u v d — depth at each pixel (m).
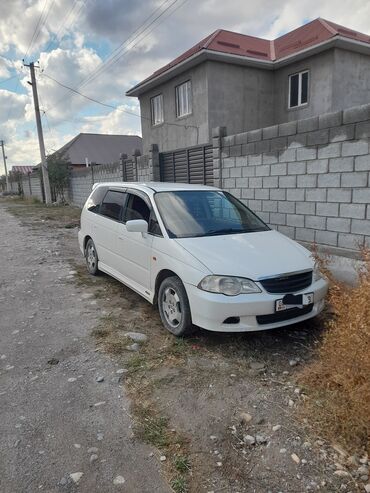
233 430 2.68
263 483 2.23
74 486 2.21
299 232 6.30
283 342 3.98
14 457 2.43
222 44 15.38
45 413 2.87
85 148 41.81
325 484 2.22
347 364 2.65
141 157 12.30
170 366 3.54
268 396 3.07
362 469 2.31
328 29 14.45
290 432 2.65
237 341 4.00
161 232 4.43
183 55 16.81
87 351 3.85
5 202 32.19
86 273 6.91
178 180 10.58
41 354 3.81
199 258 3.88
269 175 6.75
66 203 23.97
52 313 4.93
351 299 3.04
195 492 2.17
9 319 4.76
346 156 5.37
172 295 4.16
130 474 2.30
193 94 15.76
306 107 15.09
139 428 2.70
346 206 5.46
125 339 4.09
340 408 2.65
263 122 16.34
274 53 16.42
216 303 3.59
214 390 3.16
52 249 9.34
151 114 18.97
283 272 3.77
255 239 4.43
